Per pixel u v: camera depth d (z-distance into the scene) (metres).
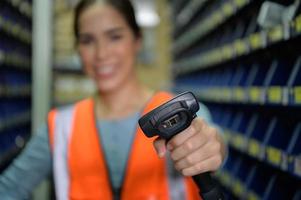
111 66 1.08
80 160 1.05
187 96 0.67
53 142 1.09
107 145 1.05
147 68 6.13
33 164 1.11
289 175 1.87
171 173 0.96
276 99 1.76
